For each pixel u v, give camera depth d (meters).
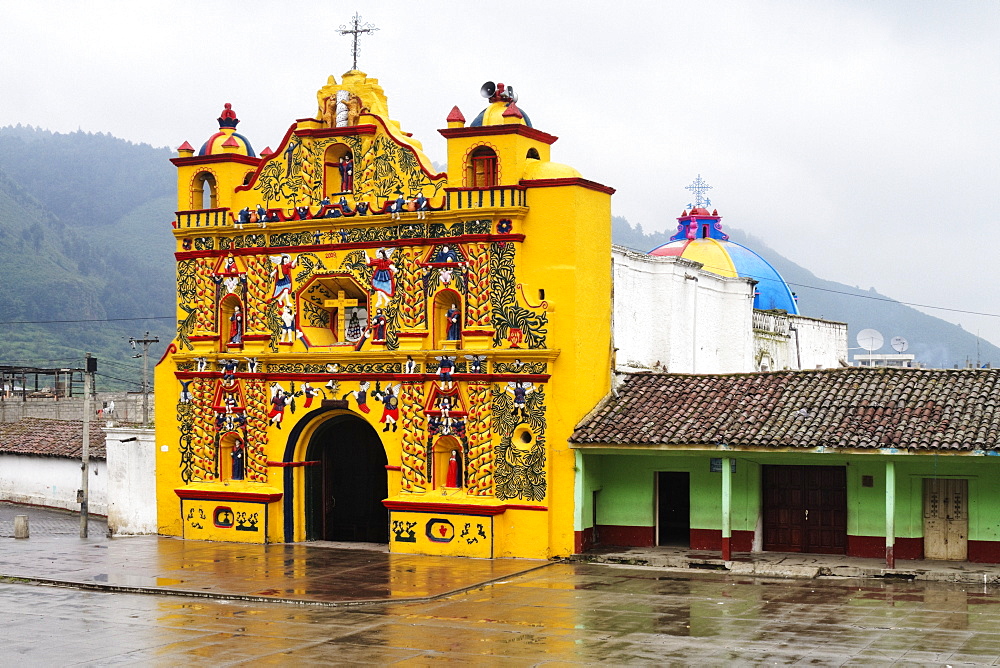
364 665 20.64
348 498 35.69
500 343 31.95
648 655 21.08
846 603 25.42
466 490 32.31
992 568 28.47
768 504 31.94
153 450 37.81
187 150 36.38
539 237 31.78
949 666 19.98
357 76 34.25
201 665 20.73
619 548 32.34
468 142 32.34
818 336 52.62
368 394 33.47
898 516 30.22
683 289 40.12
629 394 32.84
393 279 33.19
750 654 21.02
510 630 23.23
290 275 34.56
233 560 31.67
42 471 52.44
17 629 23.78
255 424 35.03
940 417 28.59
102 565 30.98
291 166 34.59
